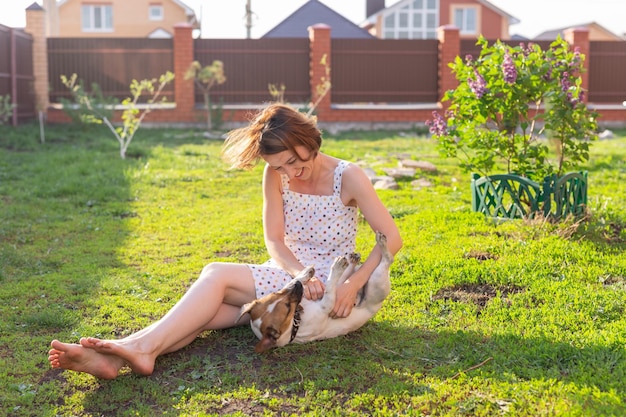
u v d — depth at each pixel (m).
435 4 39.72
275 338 3.49
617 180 9.27
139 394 3.30
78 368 3.28
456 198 8.15
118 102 17.56
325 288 3.70
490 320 4.16
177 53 18.30
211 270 3.72
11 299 4.67
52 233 6.62
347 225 4.00
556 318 4.11
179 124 18.44
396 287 4.80
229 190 8.98
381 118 18.70
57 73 18.30
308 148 3.55
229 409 3.16
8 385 3.39
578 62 6.47
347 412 3.08
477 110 6.62
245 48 18.73
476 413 3.03
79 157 11.55
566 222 6.17
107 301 4.63
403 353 3.71
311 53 18.69
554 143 6.79
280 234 3.96
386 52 18.86
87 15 38.56
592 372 3.38
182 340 3.65
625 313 4.19
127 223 7.09
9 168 10.33
